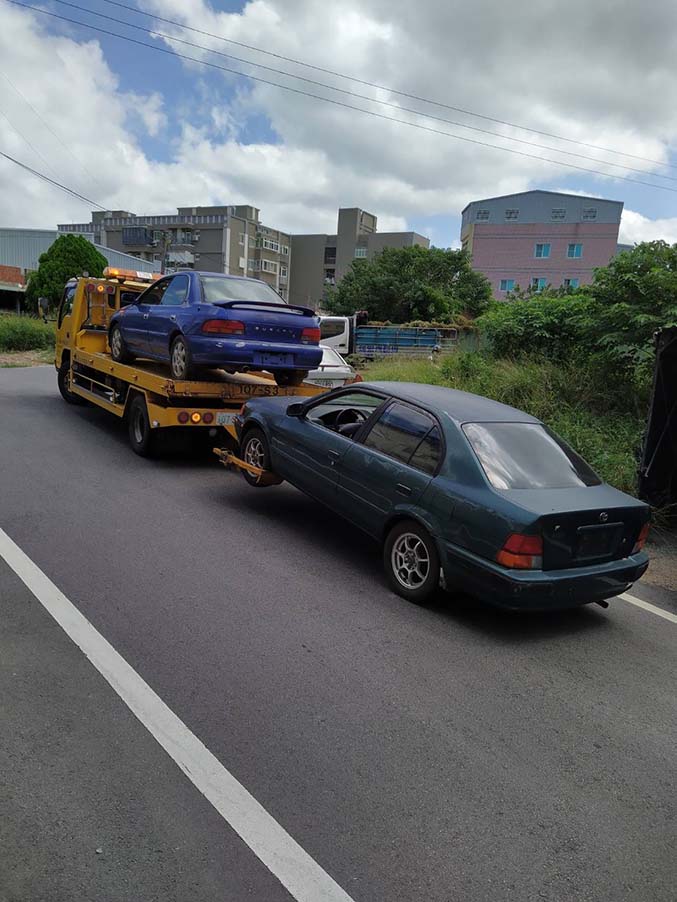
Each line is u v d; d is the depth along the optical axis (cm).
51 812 243
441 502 444
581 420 952
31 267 5209
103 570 471
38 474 714
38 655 351
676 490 743
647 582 573
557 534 408
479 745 309
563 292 1653
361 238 7931
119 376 875
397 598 471
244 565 505
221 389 774
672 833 262
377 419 531
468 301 4416
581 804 275
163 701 319
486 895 224
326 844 239
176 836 237
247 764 279
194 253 7306
